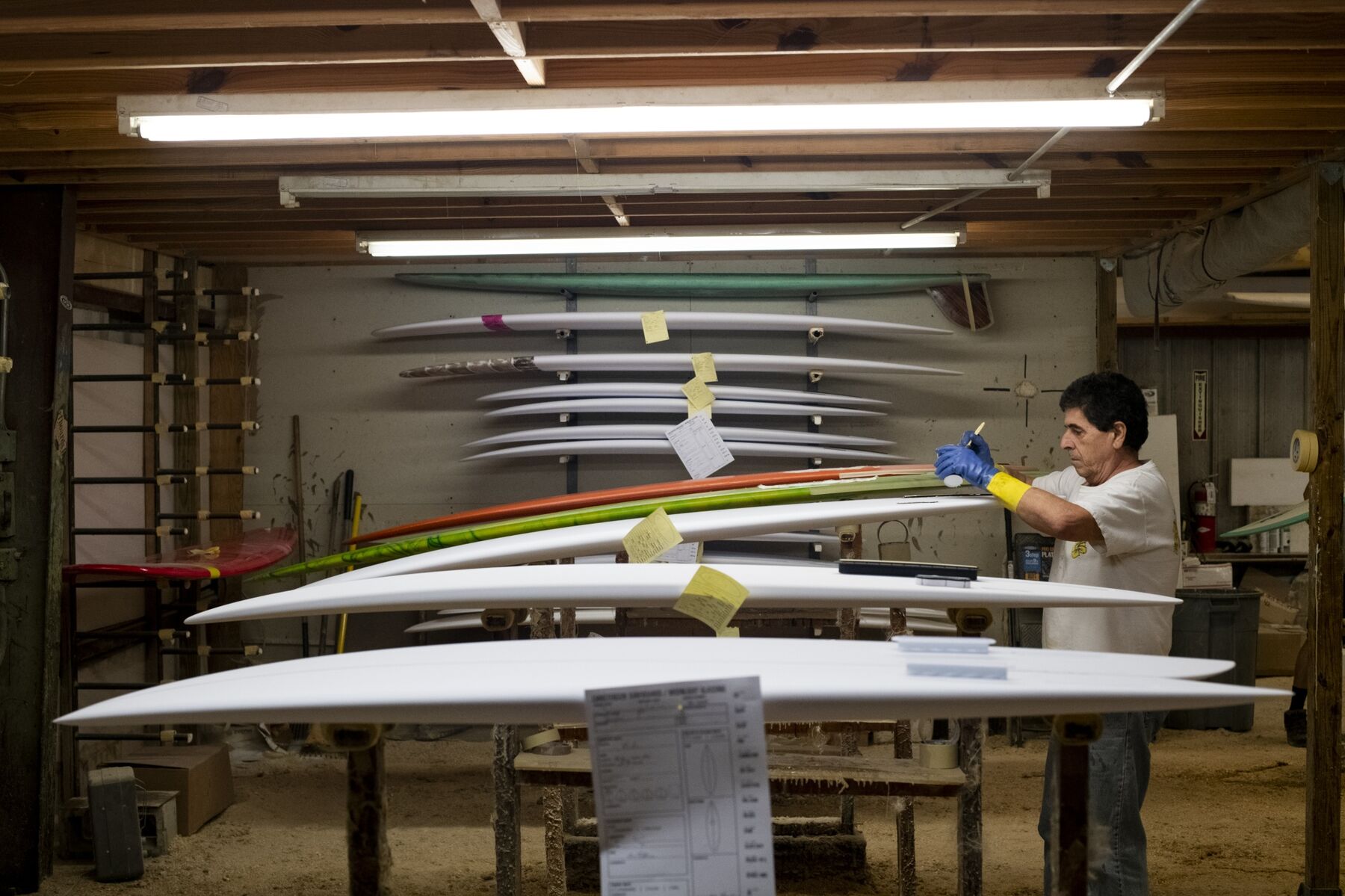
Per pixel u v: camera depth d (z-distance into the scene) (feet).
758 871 4.62
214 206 14.57
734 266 19.10
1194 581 20.98
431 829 13.93
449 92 9.22
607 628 18.21
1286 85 10.36
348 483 18.90
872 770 8.37
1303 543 26.99
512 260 19.01
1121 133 12.00
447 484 19.03
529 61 8.72
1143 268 18.03
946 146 12.01
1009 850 13.12
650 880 4.68
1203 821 14.21
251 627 19.07
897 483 12.62
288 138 9.84
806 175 12.66
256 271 19.20
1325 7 7.78
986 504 11.29
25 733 12.51
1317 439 11.76
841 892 11.78
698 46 8.62
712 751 4.69
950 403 19.02
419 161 12.93
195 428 15.06
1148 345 28.09
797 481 13.61
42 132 11.56
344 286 19.15
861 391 18.98
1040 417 19.01
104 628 16.07
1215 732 19.31
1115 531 9.02
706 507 12.82
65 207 13.05
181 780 13.73
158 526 15.97
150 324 15.37
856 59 9.69
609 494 14.16
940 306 18.95
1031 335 19.06
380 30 8.68
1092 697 6.02
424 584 9.67
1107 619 9.29
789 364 18.01
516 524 13.48
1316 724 11.62
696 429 11.19
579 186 12.77
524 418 18.95
